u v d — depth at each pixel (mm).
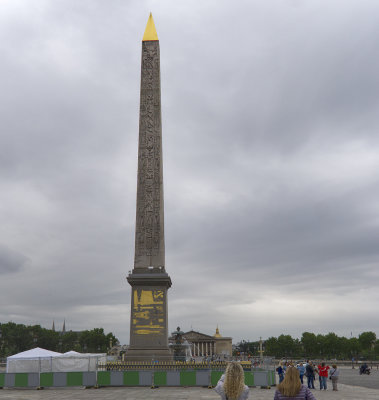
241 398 9523
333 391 41531
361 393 38875
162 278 46844
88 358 44500
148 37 54219
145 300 47000
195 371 41094
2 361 69875
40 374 41312
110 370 42969
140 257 48156
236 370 9734
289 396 9023
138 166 50125
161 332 46281
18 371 45406
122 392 36875
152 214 49031
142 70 52750
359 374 81062
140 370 41812
